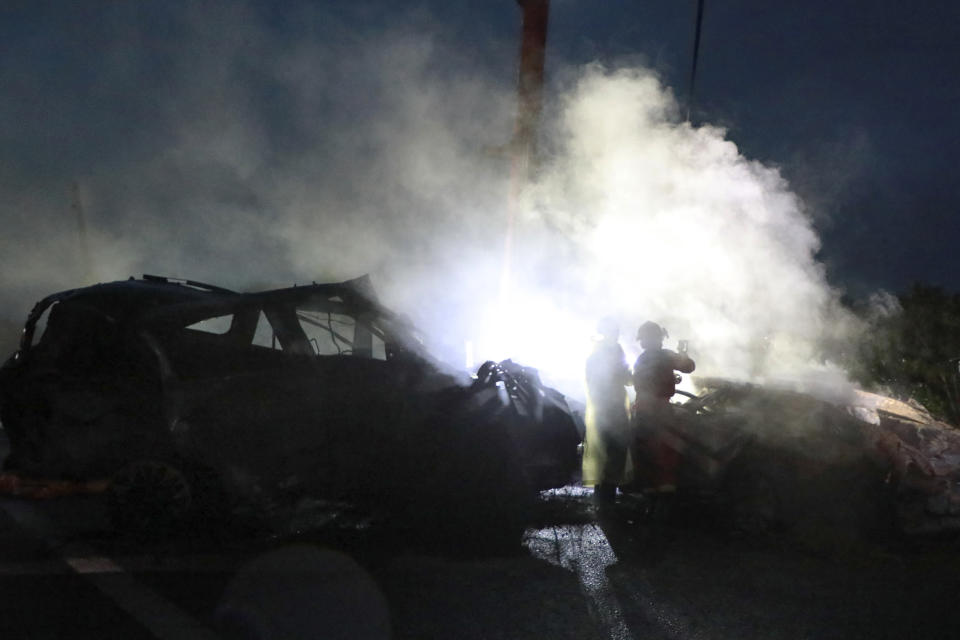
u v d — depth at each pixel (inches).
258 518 295.6
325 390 289.7
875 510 303.1
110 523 275.6
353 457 287.3
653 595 231.1
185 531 277.6
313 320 305.6
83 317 293.7
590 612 215.0
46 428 287.6
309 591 223.1
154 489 273.9
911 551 290.5
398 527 295.1
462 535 289.1
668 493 320.8
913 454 303.9
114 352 286.2
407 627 199.2
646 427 324.5
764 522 300.7
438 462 290.0
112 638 184.9
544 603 220.7
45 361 290.4
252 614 203.3
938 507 298.7
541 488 306.0
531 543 285.4
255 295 299.3
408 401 292.5
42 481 298.2
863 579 253.6
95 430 281.6
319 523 299.0
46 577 228.5
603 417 330.0
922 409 370.6
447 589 229.9
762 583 245.8
